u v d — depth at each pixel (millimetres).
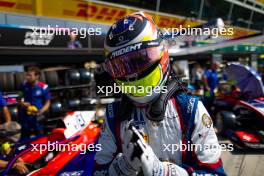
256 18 15562
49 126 5258
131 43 1047
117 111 1157
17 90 5797
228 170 3824
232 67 5277
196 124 1047
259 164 4023
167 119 1062
